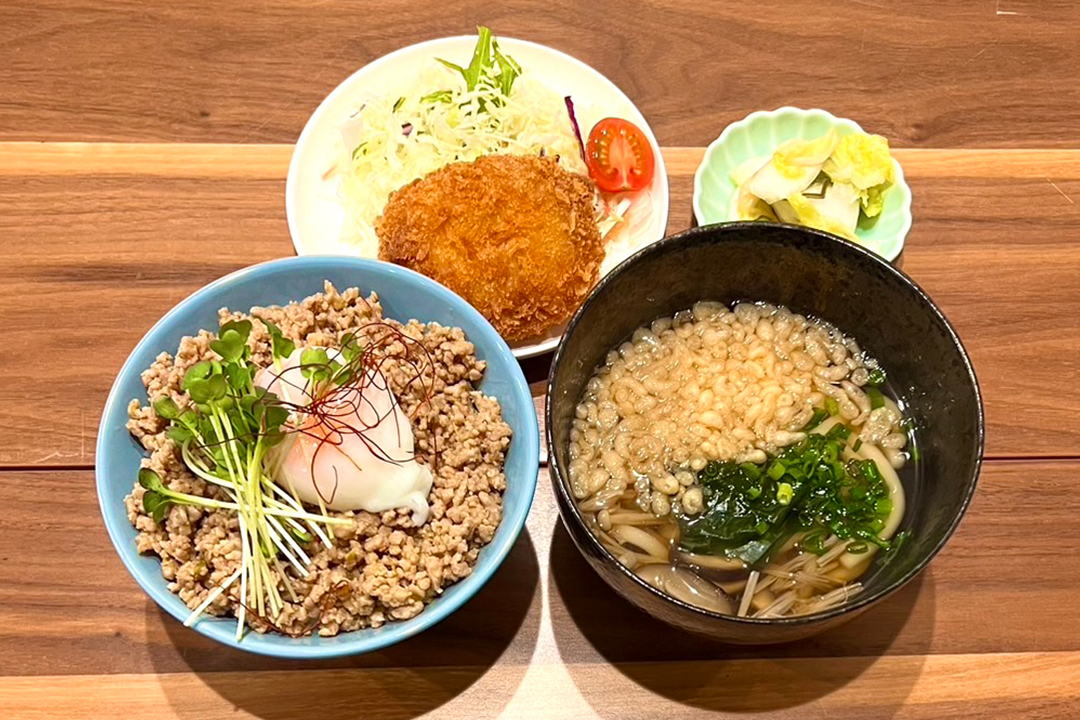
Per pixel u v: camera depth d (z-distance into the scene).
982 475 0.44
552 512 0.43
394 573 0.37
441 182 0.45
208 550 0.37
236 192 0.48
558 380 0.38
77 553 0.41
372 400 0.38
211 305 0.40
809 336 0.43
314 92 0.51
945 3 0.54
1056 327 0.47
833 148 0.48
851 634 0.41
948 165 0.50
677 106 0.51
